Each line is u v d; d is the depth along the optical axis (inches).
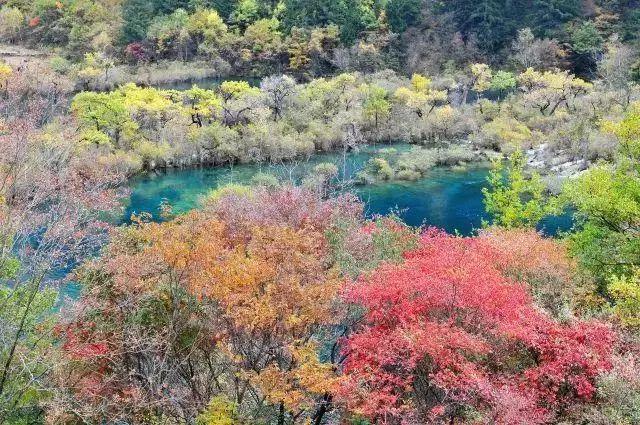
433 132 2405.3
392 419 504.4
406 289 530.0
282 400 466.3
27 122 602.2
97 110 1797.5
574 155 1967.3
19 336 514.0
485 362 531.5
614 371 483.8
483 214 1574.8
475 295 517.0
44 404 488.7
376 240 765.3
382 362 475.8
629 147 821.9
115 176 840.9
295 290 492.7
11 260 561.0
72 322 550.9
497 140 2241.6
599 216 813.2
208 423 483.2
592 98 2365.9
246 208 925.2
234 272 497.7
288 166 1940.2
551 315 600.7
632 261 756.6
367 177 1838.1
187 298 563.8
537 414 461.4
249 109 2191.2
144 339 537.6
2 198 529.0
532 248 768.9
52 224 571.2
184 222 648.4
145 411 545.0
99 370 563.5
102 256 619.5
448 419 469.4
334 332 663.8
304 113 2285.9
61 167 666.8
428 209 1611.7
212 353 605.3
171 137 1982.0
